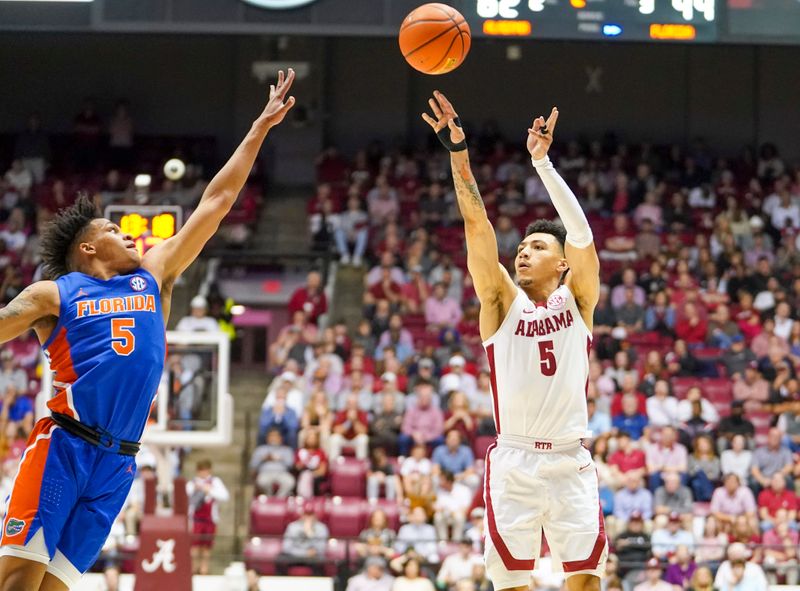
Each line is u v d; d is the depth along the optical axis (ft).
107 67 68.64
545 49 68.39
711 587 31.55
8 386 46.01
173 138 67.31
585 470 14.66
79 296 12.50
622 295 50.90
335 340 47.14
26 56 68.59
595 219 59.52
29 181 62.59
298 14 45.14
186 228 13.48
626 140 68.28
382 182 60.13
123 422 12.44
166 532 29.45
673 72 68.44
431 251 54.13
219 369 30.32
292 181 66.69
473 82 68.44
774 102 68.13
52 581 12.05
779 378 45.70
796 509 37.83
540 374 14.62
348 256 57.41
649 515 36.99
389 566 33.01
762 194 63.10
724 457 39.99
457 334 48.29
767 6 43.42
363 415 41.60
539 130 14.80
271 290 57.57
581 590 14.46
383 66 68.23
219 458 45.50
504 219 55.93
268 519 37.50
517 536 14.47
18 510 11.91
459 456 39.04
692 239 57.88
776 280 52.80
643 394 43.27
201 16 45.19
